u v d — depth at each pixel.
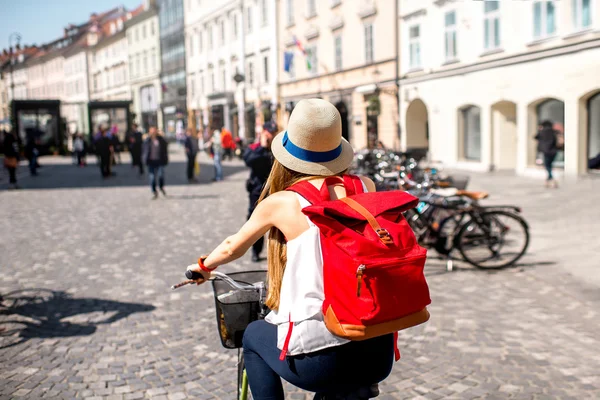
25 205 14.85
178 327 5.57
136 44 71.56
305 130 2.29
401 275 2.09
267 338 2.33
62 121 44.91
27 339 5.28
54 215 12.95
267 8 41.75
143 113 71.19
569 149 18.66
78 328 5.56
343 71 33.03
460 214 7.70
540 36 19.45
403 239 2.18
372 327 2.07
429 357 4.79
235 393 4.20
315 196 2.24
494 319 5.68
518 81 20.64
